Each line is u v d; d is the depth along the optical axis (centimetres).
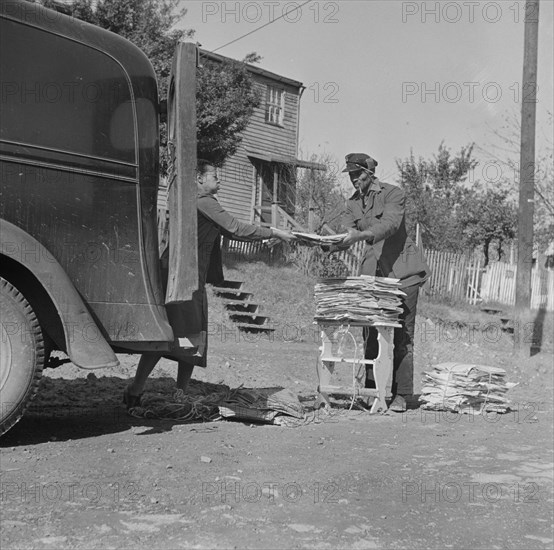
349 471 462
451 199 2961
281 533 344
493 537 366
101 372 794
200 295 592
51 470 415
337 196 2242
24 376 465
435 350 1377
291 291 1819
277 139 2794
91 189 497
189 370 646
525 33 1476
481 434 616
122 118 515
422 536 358
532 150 1462
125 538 322
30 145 471
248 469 450
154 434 530
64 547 308
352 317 679
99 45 509
